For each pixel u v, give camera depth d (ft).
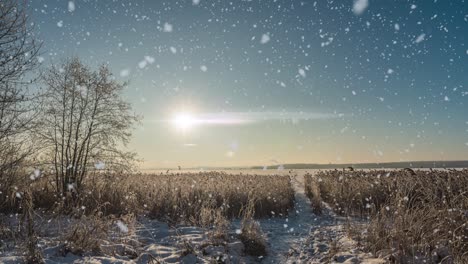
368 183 53.52
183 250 26.50
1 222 29.32
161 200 43.78
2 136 35.24
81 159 48.83
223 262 25.68
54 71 46.98
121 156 51.03
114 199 43.16
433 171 62.90
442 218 28.04
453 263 22.77
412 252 24.17
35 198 40.27
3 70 33.73
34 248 22.36
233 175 88.94
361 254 26.78
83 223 29.86
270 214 47.98
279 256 28.96
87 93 48.32
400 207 31.09
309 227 40.96
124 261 23.85
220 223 32.55
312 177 92.73
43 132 45.50
